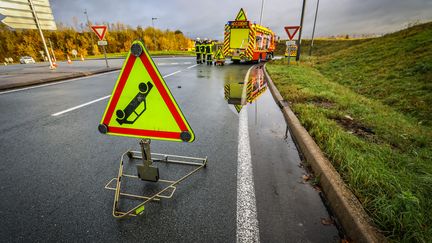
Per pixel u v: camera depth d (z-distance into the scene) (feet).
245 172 7.99
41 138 11.14
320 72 38.86
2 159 8.95
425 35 37.52
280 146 10.14
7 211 6.05
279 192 6.85
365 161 7.54
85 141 10.82
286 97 17.57
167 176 7.81
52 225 5.58
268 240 5.13
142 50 5.72
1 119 14.03
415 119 13.87
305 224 5.57
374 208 5.46
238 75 36.17
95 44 204.74
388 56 34.01
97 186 7.23
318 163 7.61
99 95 21.11
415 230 4.74
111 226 5.57
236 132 11.87
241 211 6.07
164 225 5.60
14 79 28.63
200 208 6.20
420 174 7.14
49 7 43.45
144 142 6.70
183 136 6.25
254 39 52.75
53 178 7.65
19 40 201.77
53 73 36.50
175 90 23.63
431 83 19.10
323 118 12.23
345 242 5.00
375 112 14.19
